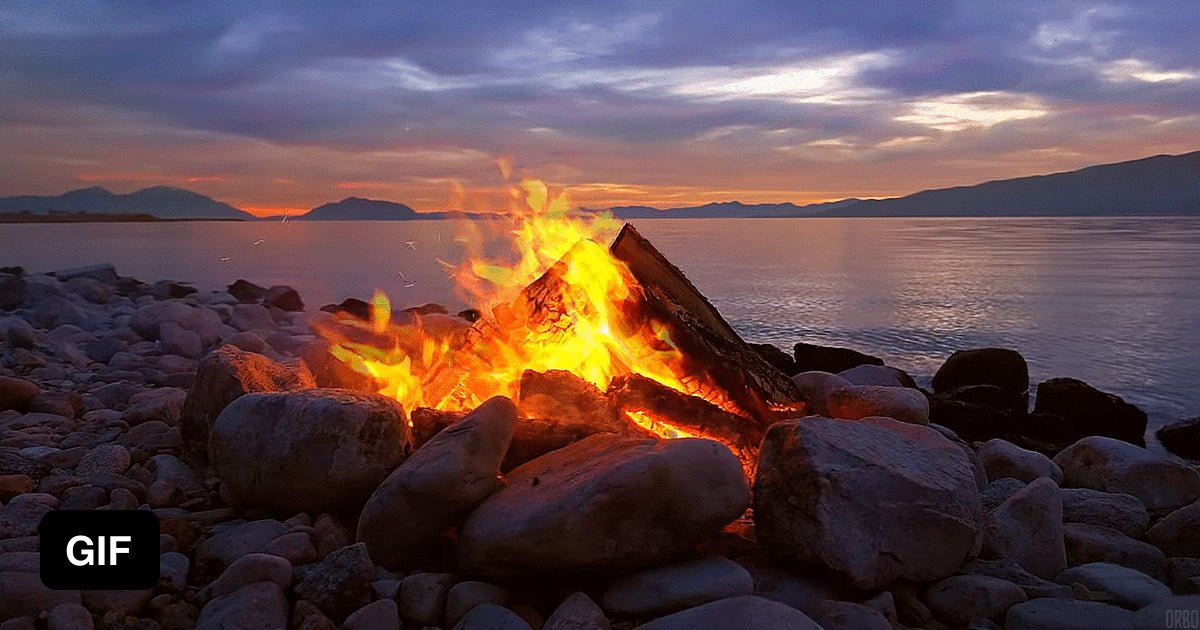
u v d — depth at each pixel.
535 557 3.46
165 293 17.42
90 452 5.06
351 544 3.97
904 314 21.41
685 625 3.11
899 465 3.89
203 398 5.10
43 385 7.57
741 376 5.21
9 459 4.92
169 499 4.54
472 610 3.35
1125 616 3.44
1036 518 4.24
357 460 4.12
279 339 10.04
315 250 46.72
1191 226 180.00
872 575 3.60
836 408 5.55
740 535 4.21
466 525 3.73
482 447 3.94
